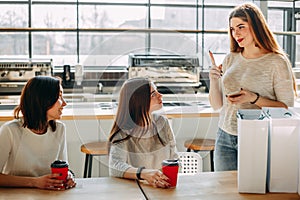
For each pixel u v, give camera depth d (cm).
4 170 227
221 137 272
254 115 205
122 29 500
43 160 222
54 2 527
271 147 192
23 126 220
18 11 523
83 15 532
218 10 548
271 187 194
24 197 187
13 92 421
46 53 520
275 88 256
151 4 543
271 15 540
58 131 230
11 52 514
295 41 536
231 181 208
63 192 192
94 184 203
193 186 200
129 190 195
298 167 192
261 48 260
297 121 190
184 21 550
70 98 436
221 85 264
